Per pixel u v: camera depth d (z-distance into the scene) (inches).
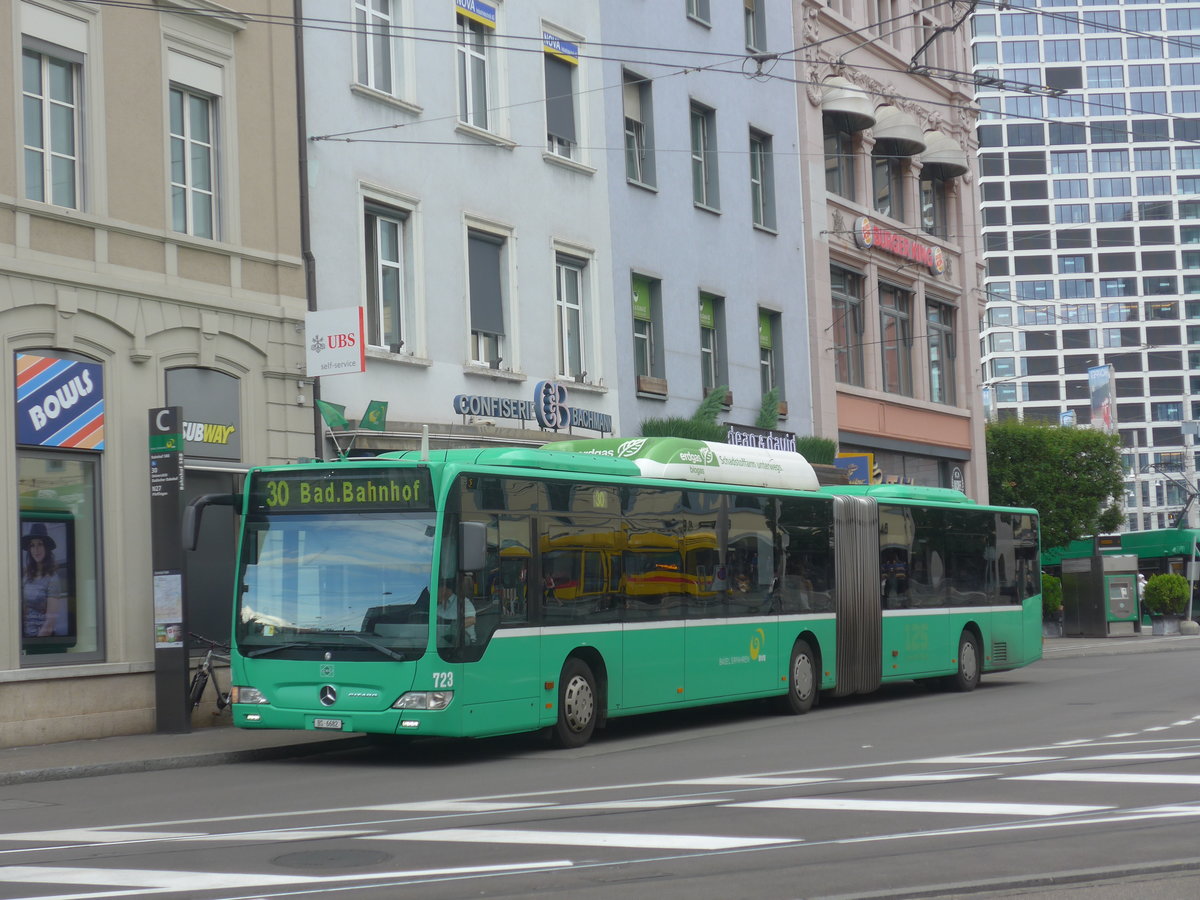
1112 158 5826.8
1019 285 5797.2
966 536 1030.4
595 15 1186.0
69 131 748.0
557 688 657.0
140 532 763.4
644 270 1222.3
